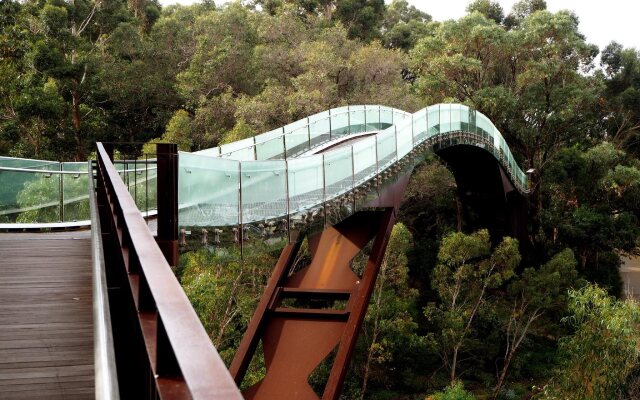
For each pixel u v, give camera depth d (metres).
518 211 37.88
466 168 32.56
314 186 14.39
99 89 39.56
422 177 36.69
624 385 18.08
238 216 11.53
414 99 41.00
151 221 12.49
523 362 29.89
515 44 40.47
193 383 1.43
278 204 12.93
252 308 22.94
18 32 33.38
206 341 1.70
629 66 55.38
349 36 65.00
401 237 27.25
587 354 18.45
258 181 12.18
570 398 18.69
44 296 6.56
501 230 36.44
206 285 21.83
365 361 27.22
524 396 27.59
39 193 13.62
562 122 41.03
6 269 7.77
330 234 16.44
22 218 13.18
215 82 41.50
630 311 18.11
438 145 24.00
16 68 34.72
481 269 29.42
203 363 1.55
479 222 38.88
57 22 38.53
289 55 43.19
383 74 43.00
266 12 60.69
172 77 44.38
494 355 29.48
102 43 45.34
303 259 27.11
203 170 10.45
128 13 50.66
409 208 39.53
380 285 27.09
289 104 35.97
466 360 30.33
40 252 8.88
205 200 10.52
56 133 36.06
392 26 73.06
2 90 33.41
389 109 30.84
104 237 8.18
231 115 37.69
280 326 13.93
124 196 4.52
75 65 37.31
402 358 28.58
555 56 39.94
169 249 9.58
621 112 51.72
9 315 5.91
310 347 13.62
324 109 36.88
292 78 39.28
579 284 30.95
